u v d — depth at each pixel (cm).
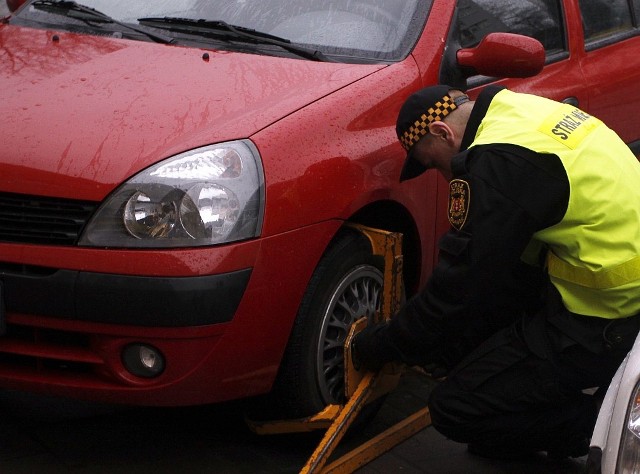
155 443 333
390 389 334
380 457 331
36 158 283
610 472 222
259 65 333
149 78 318
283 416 319
